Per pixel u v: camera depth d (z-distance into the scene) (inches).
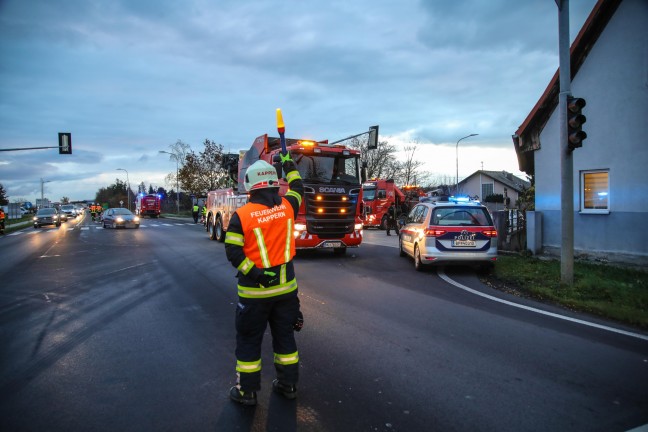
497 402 142.9
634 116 411.2
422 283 345.7
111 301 292.2
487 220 384.8
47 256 557.3
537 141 491.2
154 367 174.7
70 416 135.1
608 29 422.6
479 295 302.0
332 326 227.6
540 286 318.3
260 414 135.1
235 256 130.7
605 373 166.2
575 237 456.1
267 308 137.0
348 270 409.4
